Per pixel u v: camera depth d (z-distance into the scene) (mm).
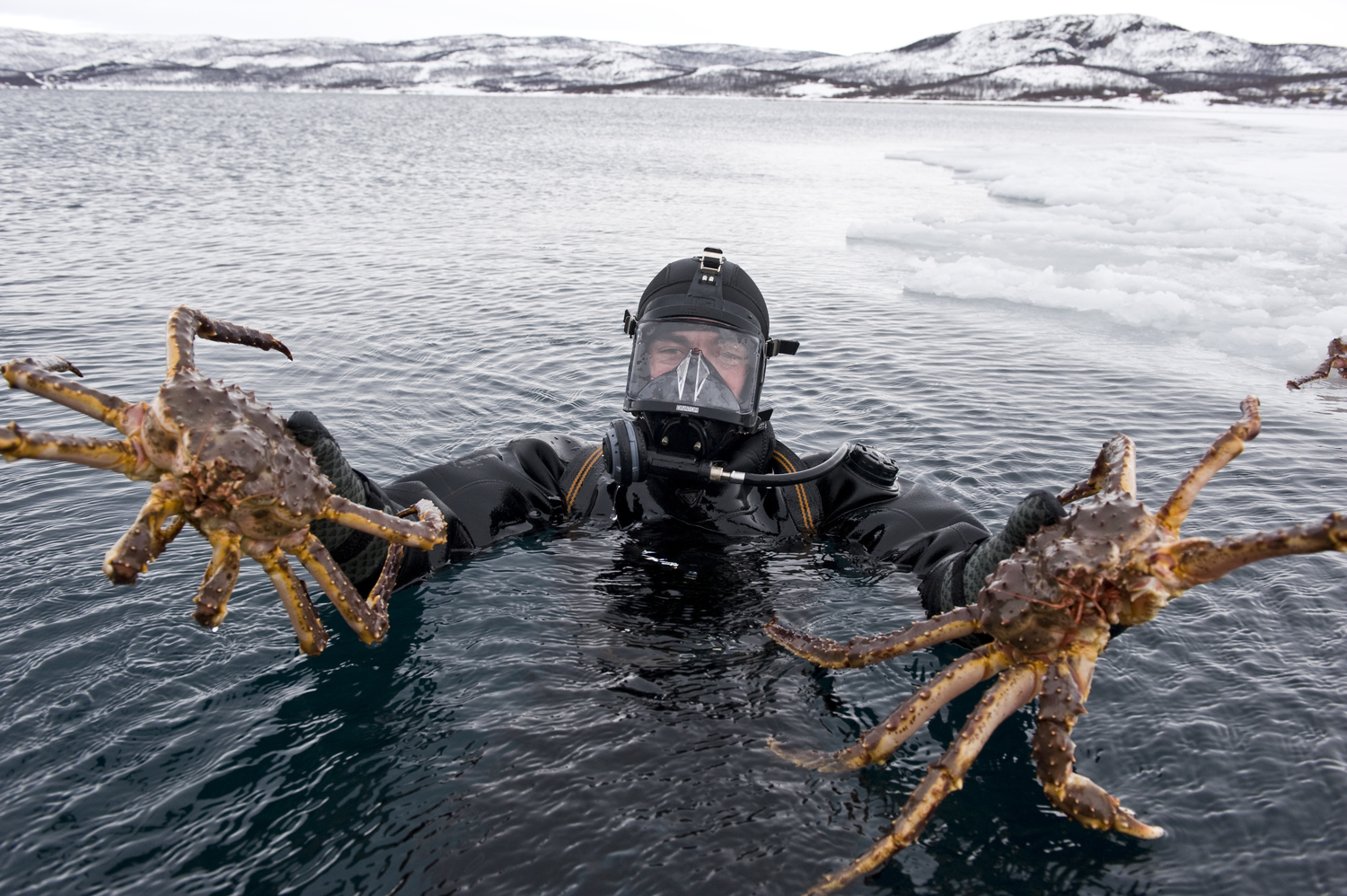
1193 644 2918
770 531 3430
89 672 2627
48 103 115250
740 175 29750
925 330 8844
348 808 2102
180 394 1713
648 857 1942
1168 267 13625
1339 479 4809
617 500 3498
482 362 7039
